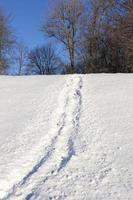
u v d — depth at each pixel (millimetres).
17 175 6664
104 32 38875
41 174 6688
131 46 34750
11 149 7922
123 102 11883
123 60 37062
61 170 6824
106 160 7191
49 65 51469
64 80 15961
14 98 13508
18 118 10648
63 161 7312
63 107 11617
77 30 41094
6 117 10883
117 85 14539
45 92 13812
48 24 41531
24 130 9336
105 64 39000
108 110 11000
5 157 7434
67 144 8297
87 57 40156
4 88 15750
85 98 12508
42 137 8719
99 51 39375
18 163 7105
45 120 10266
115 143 8133
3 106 12414
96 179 6367
